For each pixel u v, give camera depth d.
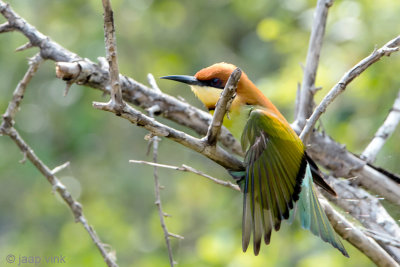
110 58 4.89
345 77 5.91
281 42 13.20
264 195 5.83
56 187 6.80
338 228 6.43
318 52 7.75
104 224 14.24
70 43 14.58
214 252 11.98
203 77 7.24
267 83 12.84
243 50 16.12
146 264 12.98
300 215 6.23
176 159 15.66
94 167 15.37
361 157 7.87
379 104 11.67
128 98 7.70
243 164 6.05
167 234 6.48
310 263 11.58
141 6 15.45
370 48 11.91
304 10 13.28
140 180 15.31
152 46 15.76
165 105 7.81
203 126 7.96
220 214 13.52
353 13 12.09
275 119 6.33
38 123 15.06
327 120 12.04
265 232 5.66
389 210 7.77
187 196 15.34
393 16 11.76
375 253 6.43
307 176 6.32
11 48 13.93
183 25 16.17
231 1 15.92
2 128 6.73
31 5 14.52
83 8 14.78
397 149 9.79
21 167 14.87
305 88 7.76
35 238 14.92
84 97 14.87
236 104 6.73
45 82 15.11
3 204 15.30
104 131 15.34
